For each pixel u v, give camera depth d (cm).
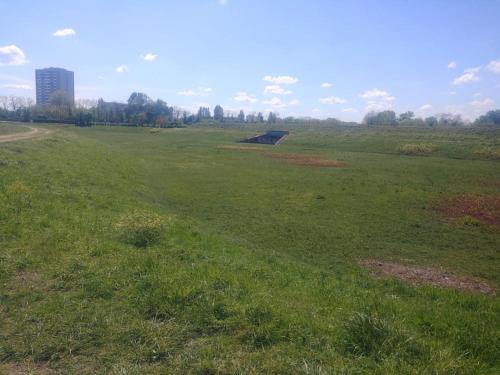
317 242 1577
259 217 1948
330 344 502
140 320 552
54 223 1020
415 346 487
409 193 2719
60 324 539
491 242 1669
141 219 1088
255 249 1303
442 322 632
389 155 5769
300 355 476
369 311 608
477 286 1202
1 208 1049
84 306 593
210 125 12675
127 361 466
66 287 659
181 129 10294
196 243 1084
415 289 1035
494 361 507
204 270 756
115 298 623
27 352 478
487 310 866
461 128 10862
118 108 13525
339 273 1209
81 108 11850
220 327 536
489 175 3772
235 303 591
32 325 536
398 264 1370
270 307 584
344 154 5734
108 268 735
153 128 10425
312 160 4853
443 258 1455
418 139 7156
